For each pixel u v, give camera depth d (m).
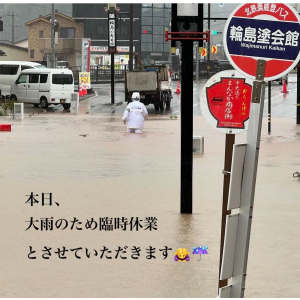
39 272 9.30
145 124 37.25
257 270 9.37
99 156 22.88
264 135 30.72
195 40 12.78
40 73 52.19
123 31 100.44
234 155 6.29
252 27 6.94
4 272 9.29
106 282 8.85
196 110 46.62
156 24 101.44
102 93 65.69
